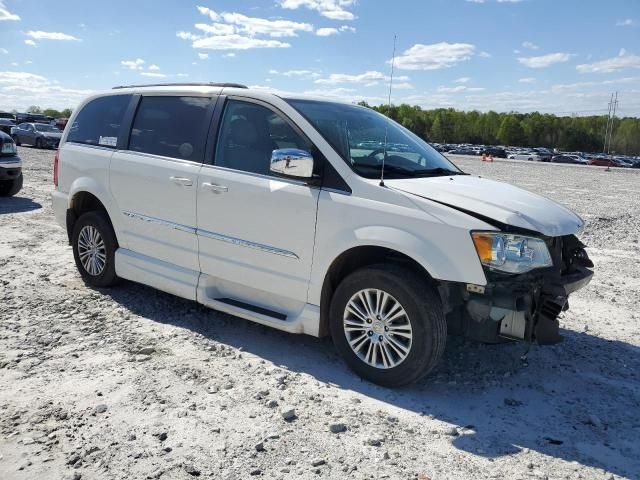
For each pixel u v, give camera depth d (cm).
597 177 3209
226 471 287
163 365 407
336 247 395
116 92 570
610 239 1017
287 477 285
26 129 3020
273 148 438
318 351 449
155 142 514
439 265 359
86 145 576
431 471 296
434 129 12950
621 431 348
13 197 1150
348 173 400
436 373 417
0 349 420
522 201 398
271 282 435
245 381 389
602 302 622
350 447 315
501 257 354
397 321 382
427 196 377
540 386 406
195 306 536
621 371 439
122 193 528
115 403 349
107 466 287
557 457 316
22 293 549
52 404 344
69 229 598
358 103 525
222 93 479
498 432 340
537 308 370
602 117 13675
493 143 13375
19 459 289
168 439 313
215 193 456
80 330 464
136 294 560
